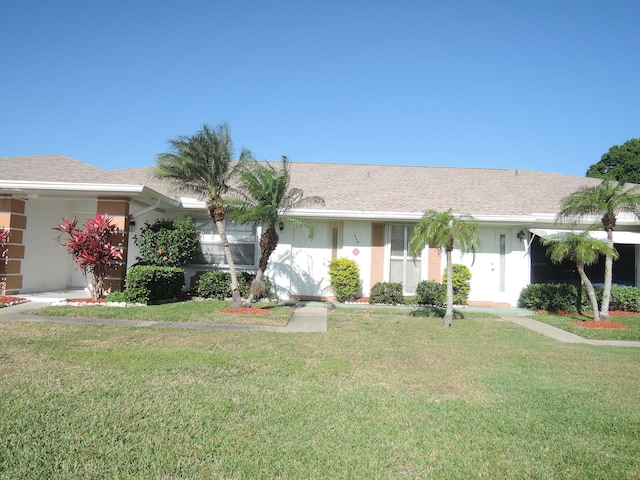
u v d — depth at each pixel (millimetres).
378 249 18891
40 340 9789
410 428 5844
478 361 9617
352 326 13172
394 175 23750
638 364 9789
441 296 17703
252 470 4625
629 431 5980
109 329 11211
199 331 11414
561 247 14906
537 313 16969
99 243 14883
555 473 4812
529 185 22672
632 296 17469
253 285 15109
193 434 5379
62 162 17703
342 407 6461
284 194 15445
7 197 15695
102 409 5965
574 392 7582
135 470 4539
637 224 18562
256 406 6332
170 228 17078
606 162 38938
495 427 5980
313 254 18938
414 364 9164
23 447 4875
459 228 13211
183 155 14586
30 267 16859
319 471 4668
